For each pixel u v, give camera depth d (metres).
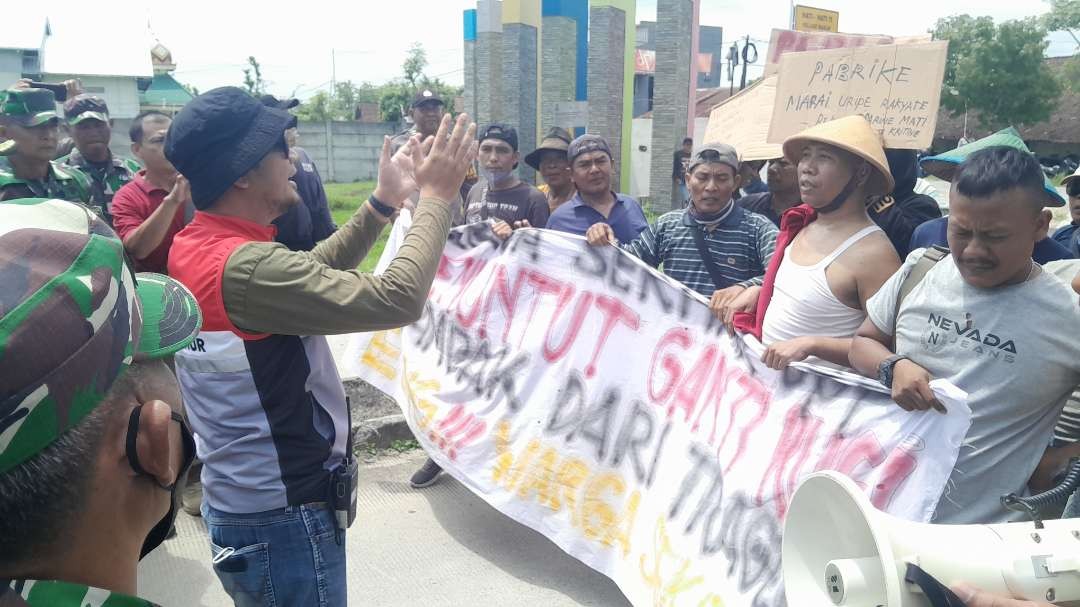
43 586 0.84
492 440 3.97
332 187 28.48
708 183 3.97
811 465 2.74
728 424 3.13
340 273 2.02
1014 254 2.17
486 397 4.06
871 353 2.56
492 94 16.64
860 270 2.89
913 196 4.03
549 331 3.92
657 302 3.60
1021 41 34.81
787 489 2.80
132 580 0.99
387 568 3.93
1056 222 10.88
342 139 33.28
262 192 2.15
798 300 3.02
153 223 3.65
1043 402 2.25
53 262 0.80
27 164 4.82
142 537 1.01
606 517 3.59
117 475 0.94
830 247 3.00
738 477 3.01
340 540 2.27
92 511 0.90
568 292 3.90
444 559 4.01
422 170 2.23
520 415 3.92
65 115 5.45
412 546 4.13
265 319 2.00
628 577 3.41
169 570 3.86
